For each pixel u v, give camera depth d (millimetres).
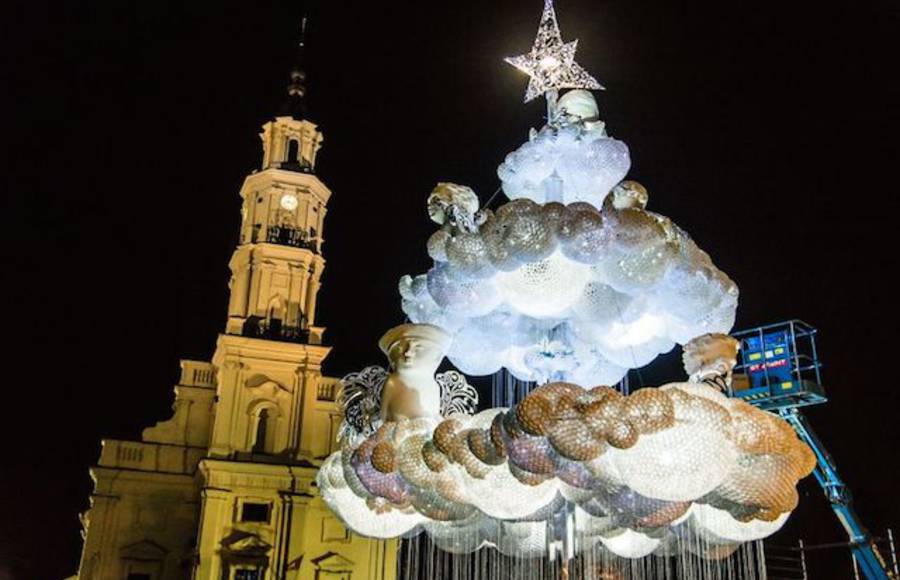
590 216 7430
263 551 35062
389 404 8258
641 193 7988
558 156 8609
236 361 38188
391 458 7855
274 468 36312
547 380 8859
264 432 37844
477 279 8039
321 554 36375
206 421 39219
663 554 9164
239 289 40156
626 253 7672
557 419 6680
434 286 8312
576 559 8836
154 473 37500
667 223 8016
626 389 9422
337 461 8938
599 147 8461
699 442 6445
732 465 6785
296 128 44219
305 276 40844
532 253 7496
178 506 37312
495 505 7559
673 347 8914
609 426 6520
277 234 41156
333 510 9109
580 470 7148
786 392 14711
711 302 8203
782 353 15016
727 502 7352
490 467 7402
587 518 8719
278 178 42219
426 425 7992
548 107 9148
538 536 9070
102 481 36812
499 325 8766
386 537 9148
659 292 8156
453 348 8945
